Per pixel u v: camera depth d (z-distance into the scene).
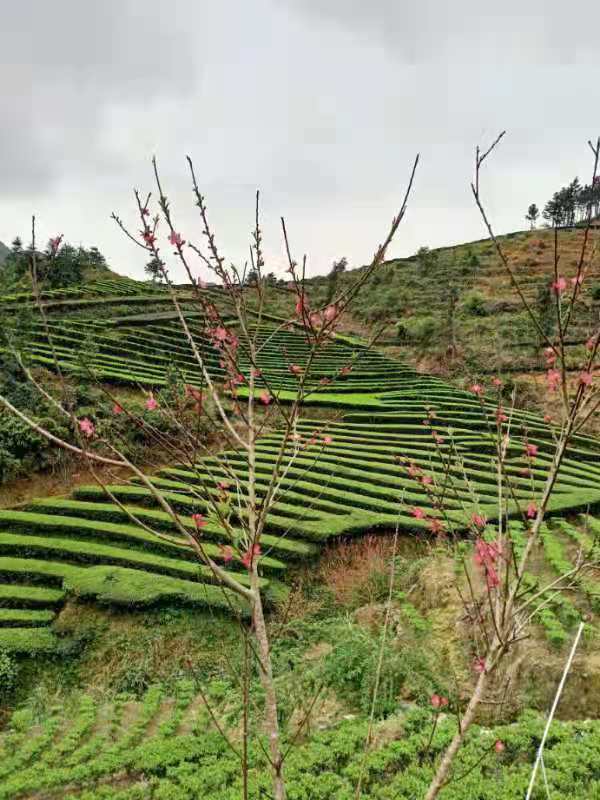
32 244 4.27
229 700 11.73
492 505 18.62
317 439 5.86
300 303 4.47
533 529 4.30
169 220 4.53
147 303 46.91
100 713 12.29
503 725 10.94
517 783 9.15
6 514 18.36
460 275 60.44
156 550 17.36
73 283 48.12
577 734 10.33
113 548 17.11
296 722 11.13
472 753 9.89
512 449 24.70
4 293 35.34
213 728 11.32
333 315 4.52
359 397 31.89
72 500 20.02
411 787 9.09
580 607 13.23
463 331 42.09
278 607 14.94
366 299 56.53
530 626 12.53
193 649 14.17
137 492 19.66
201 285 4.77
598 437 28.61
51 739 11.36
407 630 13.92
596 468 24.39
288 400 29.12
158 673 13.64
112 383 28.56
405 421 28.62
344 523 18.38
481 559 4.54
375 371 37.12
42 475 22.52
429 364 39.84
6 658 13.39
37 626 14.58
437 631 13.47
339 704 11.79
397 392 33.16
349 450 24.36
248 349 5.14
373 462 23.06
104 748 10.93
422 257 68.06
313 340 4.59
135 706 12.55
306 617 14.76
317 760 9.94
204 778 9.75
